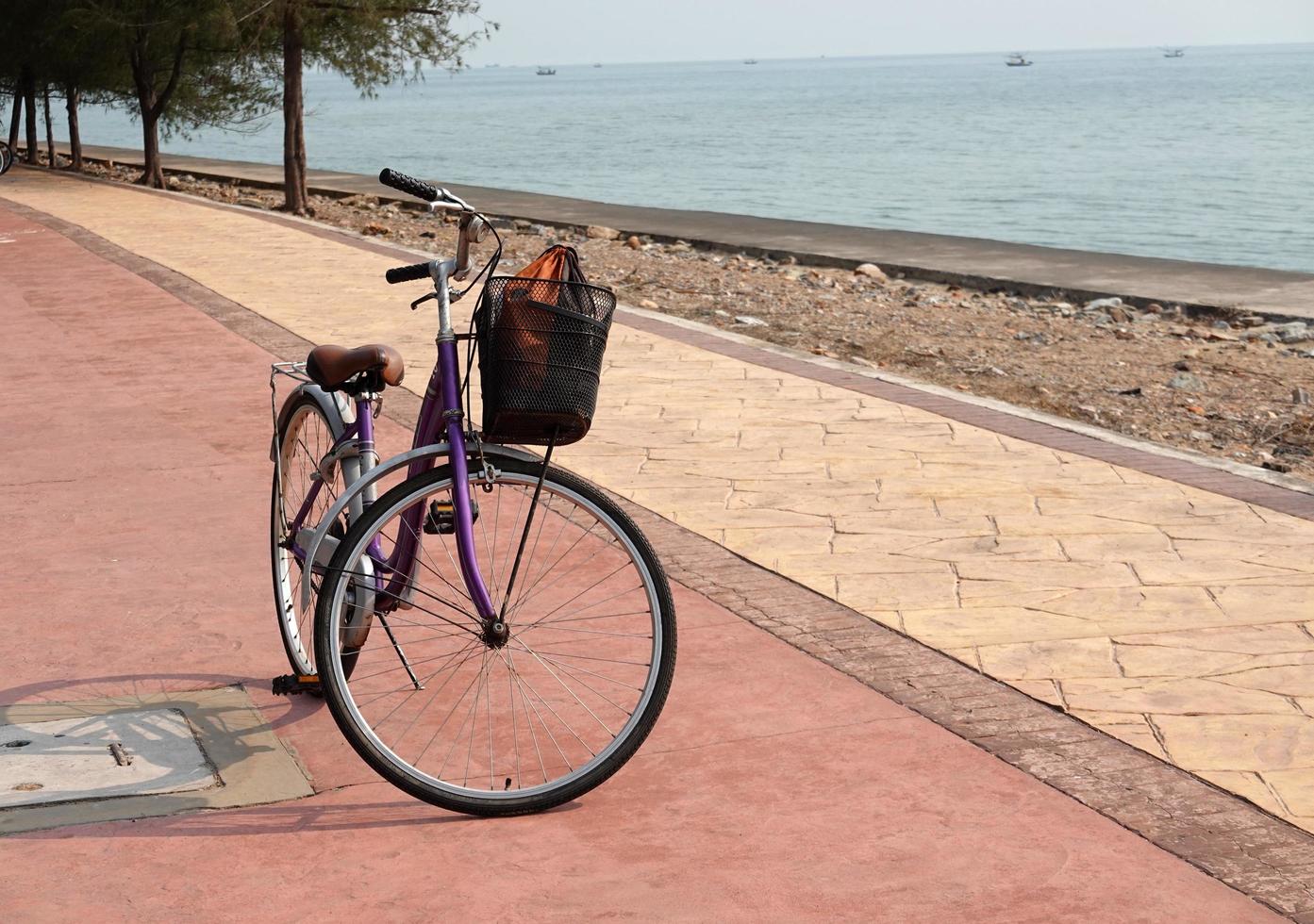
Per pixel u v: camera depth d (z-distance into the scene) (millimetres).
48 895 3129
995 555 5715
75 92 38938
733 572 5477
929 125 75938
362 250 16719
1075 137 59719
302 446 4590
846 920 3039
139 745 3881
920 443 7598
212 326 11156
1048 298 17688
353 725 3482
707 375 9469
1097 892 3160
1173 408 11180
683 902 3109
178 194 26750
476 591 3627
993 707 4223
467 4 26234
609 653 4559
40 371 9375
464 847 3369
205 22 26500
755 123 88438
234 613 4938
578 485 3635
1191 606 5125
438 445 3666
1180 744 3975
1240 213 28828
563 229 24984
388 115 134250
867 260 20297
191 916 3051
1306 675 4484
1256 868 3275
